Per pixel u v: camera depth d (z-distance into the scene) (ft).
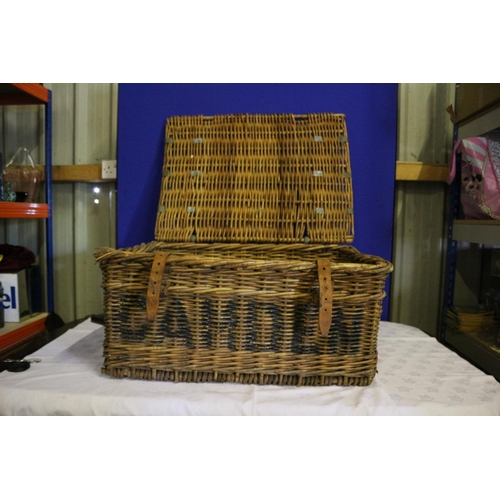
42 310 5.01
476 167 3.84
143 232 4.43
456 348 4.38
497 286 4.62
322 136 4.09
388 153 4.27
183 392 2.51
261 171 4.05
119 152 4.38
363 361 2.64
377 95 4.23
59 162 4.80
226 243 4.03
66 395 2.42
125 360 2.69
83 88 4.68
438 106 4.52
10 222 5.04
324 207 3.96
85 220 4.86
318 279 2.44
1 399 2.41
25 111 4.88
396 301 4.74
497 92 3.53
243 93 4.28
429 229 4.67
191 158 4.12
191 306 2.61
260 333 2.62
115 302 2.66
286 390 2.56
